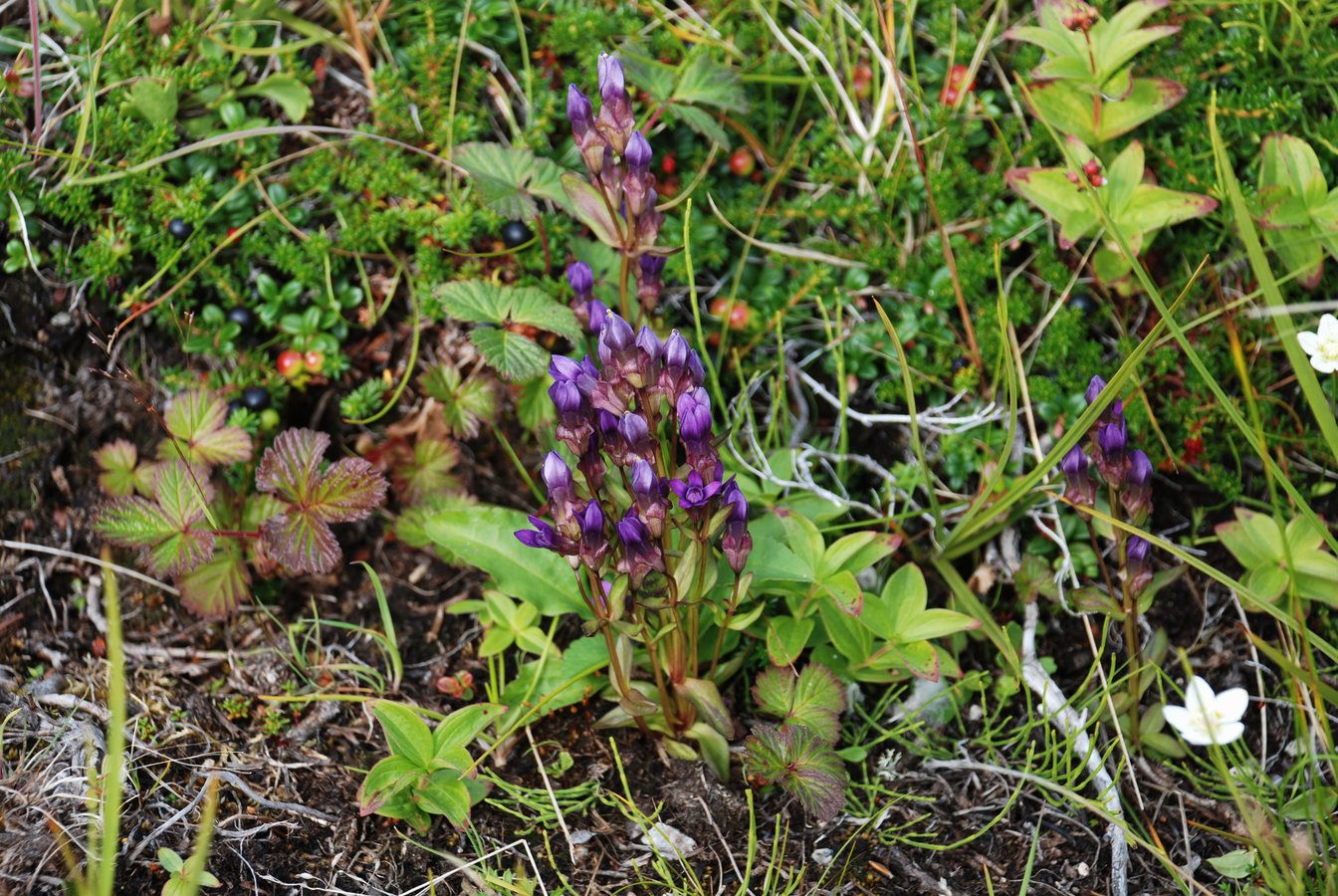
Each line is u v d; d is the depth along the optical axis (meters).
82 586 2.62
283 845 2.10
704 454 1.93
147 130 2.82
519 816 2.23
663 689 2.26
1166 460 2.77
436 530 2.51
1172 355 2.72
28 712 2.26
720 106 2.86
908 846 2.20
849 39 3.16
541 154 2.99
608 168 2.27
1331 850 2.10
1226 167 1.99
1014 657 2.40
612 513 2.15
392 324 2.99
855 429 3.00
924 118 3.01
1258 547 2.43
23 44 2.88
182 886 1.94
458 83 3.06
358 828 2.17
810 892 2.09
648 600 2.08
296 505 2.50
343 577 2.77
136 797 2.10
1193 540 2.72
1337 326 2.19
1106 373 2.82
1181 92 2.68
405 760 2.13
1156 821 2.26
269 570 2.65
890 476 2.80
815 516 2.63
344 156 2.97
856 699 2.52
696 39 3.12
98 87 2.85
